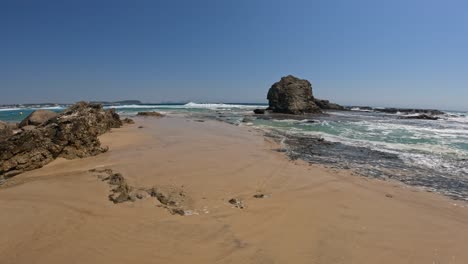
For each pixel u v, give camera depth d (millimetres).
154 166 9914
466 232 5844
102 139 15711
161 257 4516
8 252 4492
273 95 51875
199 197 7117
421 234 5688
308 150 14398
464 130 25344
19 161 9219
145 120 30688
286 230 5629
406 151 14508
